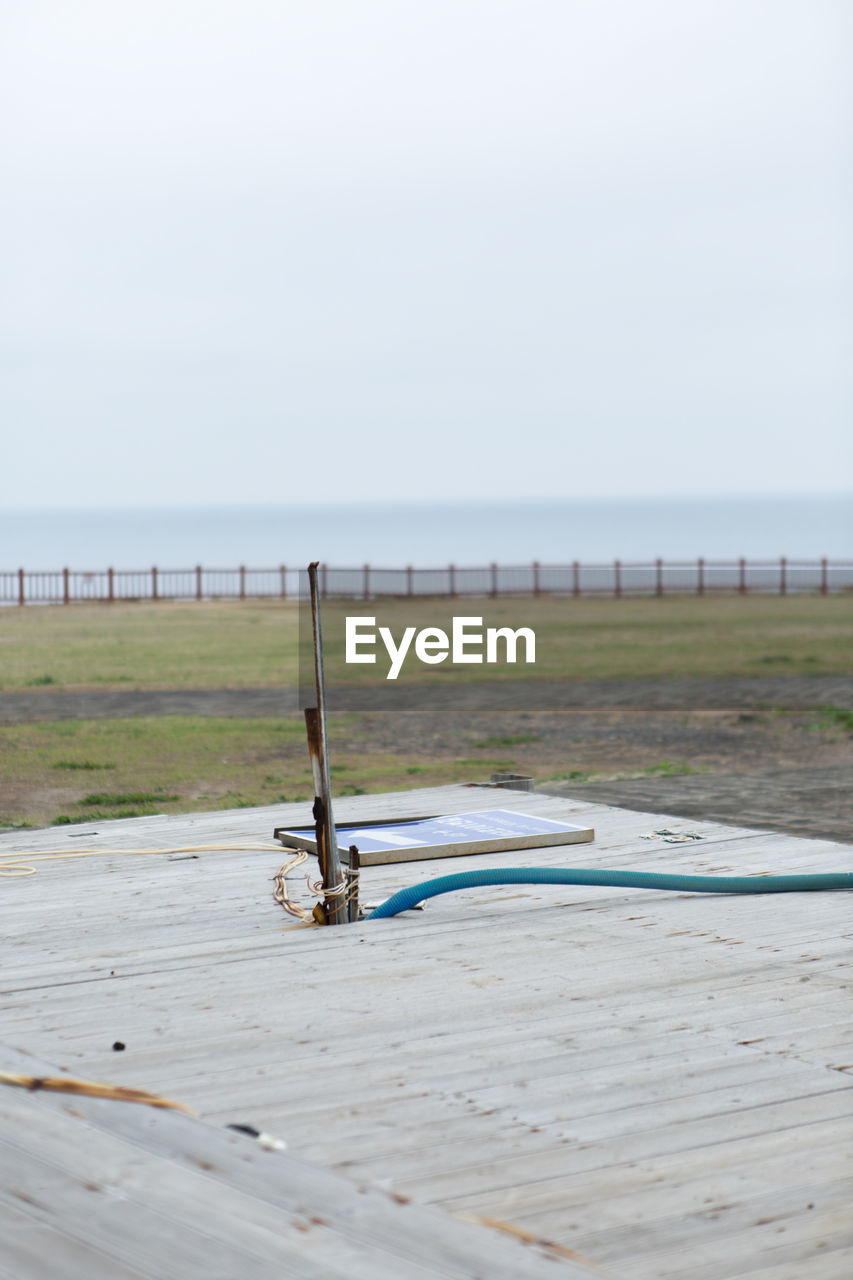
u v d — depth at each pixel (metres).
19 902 4.90
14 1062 3.04
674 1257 2.10
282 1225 2.18
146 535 190.62
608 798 8.19
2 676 17.83
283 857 5.79
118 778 9.65
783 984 3.71
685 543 145.50
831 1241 2.15
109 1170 2.41
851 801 7.98
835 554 119.94
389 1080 2.93
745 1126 2.64
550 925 4.48
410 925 4.49
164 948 4.18
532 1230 2.19
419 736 12.62
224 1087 2.89
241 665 19.78
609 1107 2.75
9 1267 2.02
